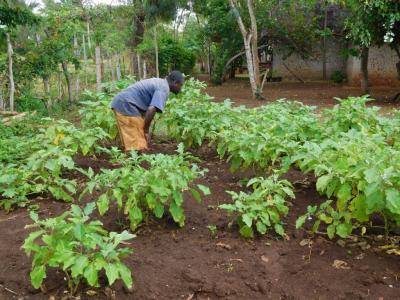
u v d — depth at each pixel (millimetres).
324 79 21672
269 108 6848
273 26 19422
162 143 7637
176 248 4004
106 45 16453
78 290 3420
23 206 4949
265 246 4031
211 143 6367
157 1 15250
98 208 4340
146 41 16688
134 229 4156
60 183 5082
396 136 5887
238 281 3559
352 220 4480
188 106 7129
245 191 5312
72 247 3307
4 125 8688
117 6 16281
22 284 3520
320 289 3498
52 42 13016
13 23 11516
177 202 4156
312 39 19812
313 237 4203
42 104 12875
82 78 20000
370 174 3633
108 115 6801
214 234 4234
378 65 18719
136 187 4066
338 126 6113
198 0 20438
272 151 5070
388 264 3771
